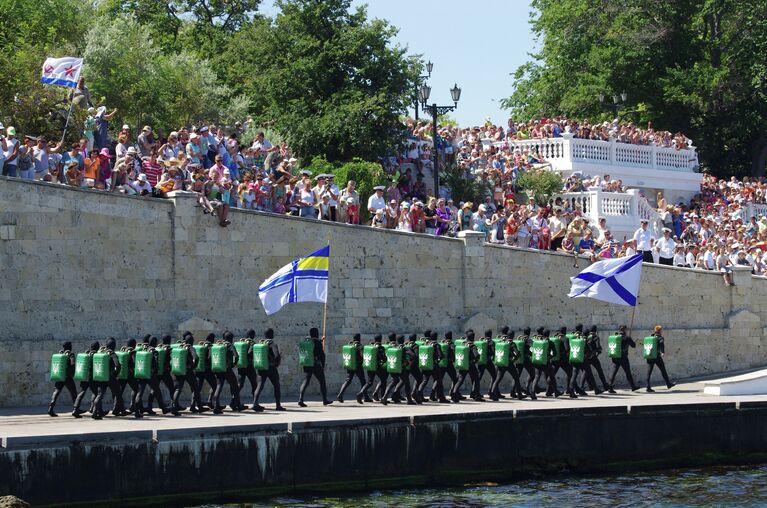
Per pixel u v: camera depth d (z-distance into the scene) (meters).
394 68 143.50
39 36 132.75
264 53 146.38
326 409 92.06
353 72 143.50
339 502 80.38
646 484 90.12
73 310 93.81
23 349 91.00
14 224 91.75
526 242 120.06
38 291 92.50
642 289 121.50
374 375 96.75
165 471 76.50
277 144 128.62
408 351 96.81
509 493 85.44
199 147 107.44
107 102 133.25
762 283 128.62
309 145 139.00
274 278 94.06
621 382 119.19
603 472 94.69
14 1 133.88
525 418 91.69
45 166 97.12
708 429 99.38
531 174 145.25
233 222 100.31
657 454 97.06
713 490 88.06
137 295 96.25
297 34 144.88
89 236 94.62
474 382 100.69
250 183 104.75
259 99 150.50
